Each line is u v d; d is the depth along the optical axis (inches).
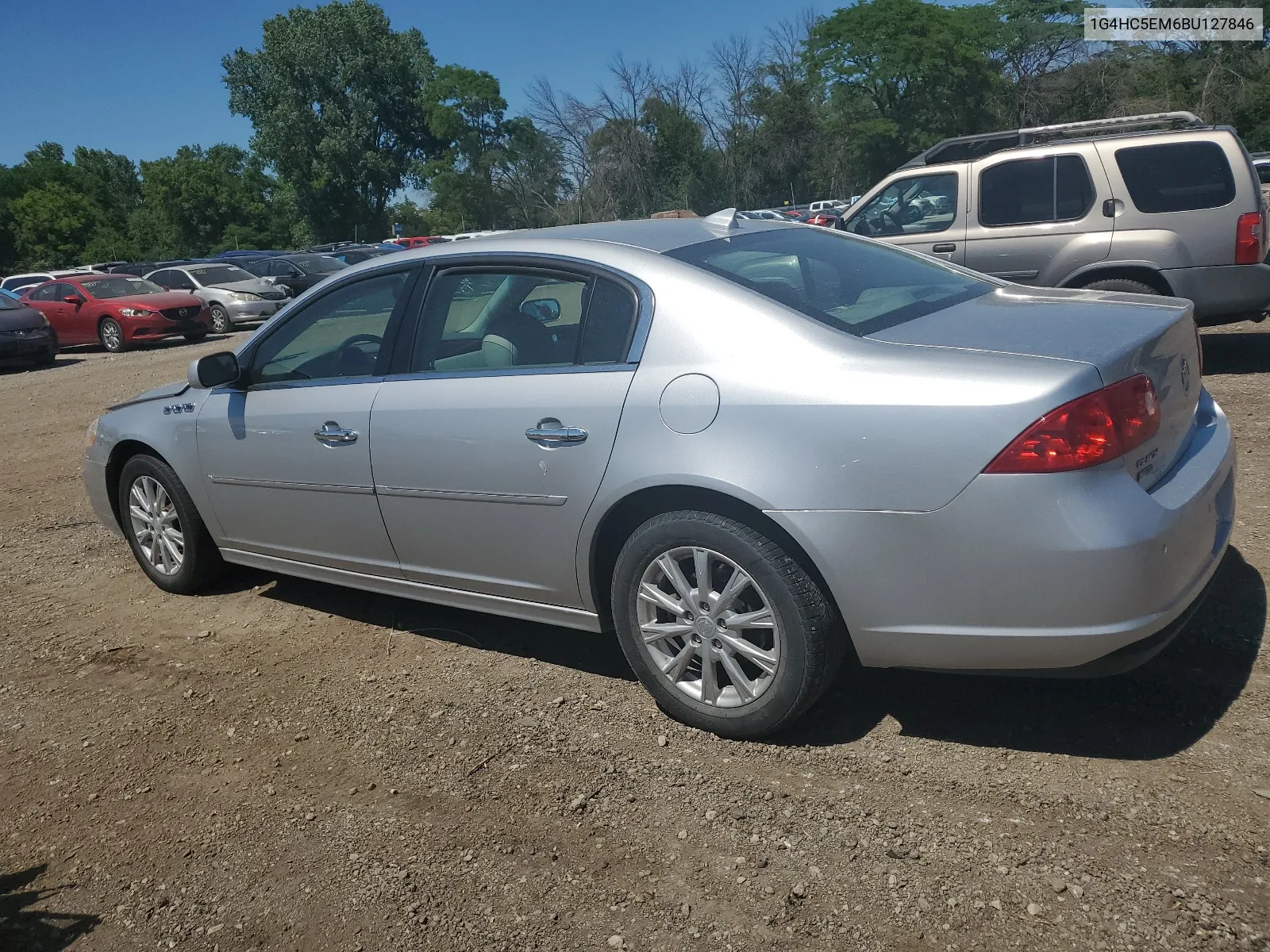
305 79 2677.2
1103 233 291.0
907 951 88.3
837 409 110.2
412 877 105.1
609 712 135.3
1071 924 89.4
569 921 96.4
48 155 4126.5
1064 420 101.0
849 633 116.8
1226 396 267.1
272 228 3085.6
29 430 399.9
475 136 2645.2
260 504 170.2
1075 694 127.1
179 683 156.2
